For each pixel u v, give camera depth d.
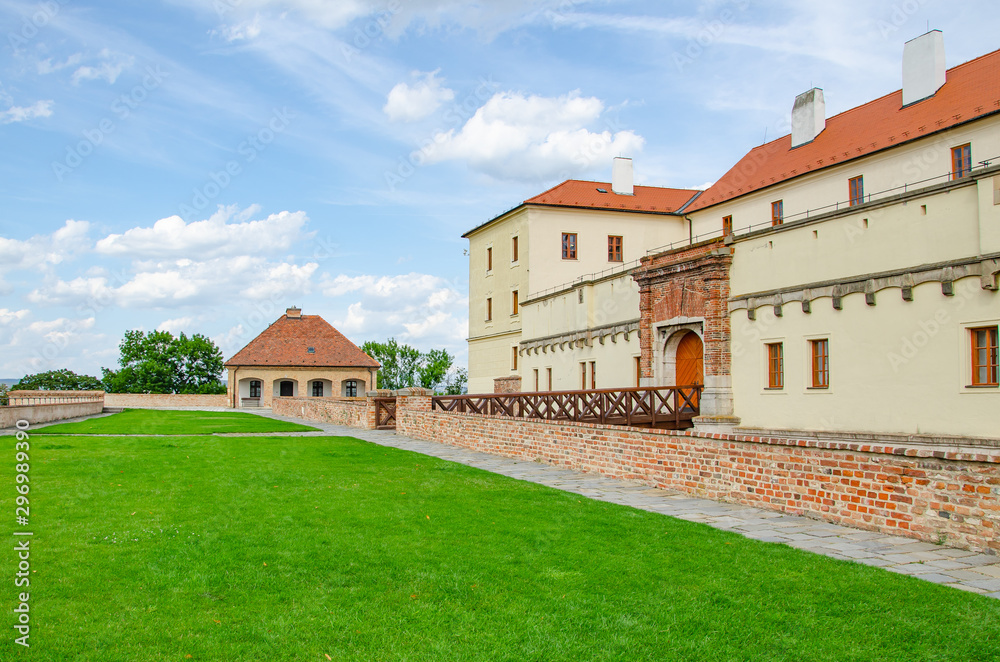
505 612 5.80
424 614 5.75
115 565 6.88
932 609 5.80
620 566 7.05
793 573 6.81
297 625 5.50
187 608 5.82
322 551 7.49
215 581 6.48
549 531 8.54
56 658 4.82
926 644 5.16
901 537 8.41
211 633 5.32
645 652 5.07
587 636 5.35
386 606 5.93
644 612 5.82
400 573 6.78
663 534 8.45
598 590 6.35
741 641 5.26
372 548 7.65
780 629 5.46
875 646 5.14
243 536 8.08
